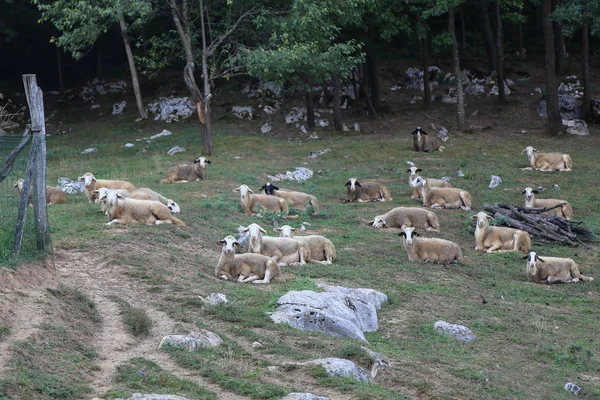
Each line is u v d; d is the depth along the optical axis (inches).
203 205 898.7
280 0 1444.4
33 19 2022.6
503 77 1958.7
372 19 1662.2
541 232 869.8
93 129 1811.0
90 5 1326.3
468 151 1417.3
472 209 1012.5
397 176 1219.2
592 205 1051.3
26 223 508.7
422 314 557.3
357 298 542.3
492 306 598.9
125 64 2274.9
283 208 906.1
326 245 692.1
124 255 586.2
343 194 1088.2
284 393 347.3
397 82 2054.6
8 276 451.2
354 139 1562.5
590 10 1462.8
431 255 732.7
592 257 796.0
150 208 730.2
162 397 319.9
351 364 393.7
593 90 1900.8
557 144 1487.5
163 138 1619.1
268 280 581.3
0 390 311.4
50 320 408.8
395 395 373.7
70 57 2292.1
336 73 1557.6
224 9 1443.2
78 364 363.3
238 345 421.4
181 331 421.1
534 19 2329.0
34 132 516.4
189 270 593.0
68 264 553.9
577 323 575.2
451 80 2032.5
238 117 1787.6
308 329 474.6
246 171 1212.5
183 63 2229.3
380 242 797.2
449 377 423.5
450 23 1587.1
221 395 346.3
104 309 461.4
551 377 456.1
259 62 1331.2
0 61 2252.7
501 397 402.6
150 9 1332.4
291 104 1861.5
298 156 1389.0
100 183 885.2
